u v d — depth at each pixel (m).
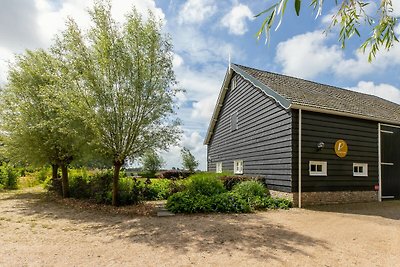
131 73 9.27
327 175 10.91
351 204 11.11
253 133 13.84
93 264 4.45
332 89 15.88
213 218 7.94
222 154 19.52
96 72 9.31
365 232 6.57
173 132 9.80
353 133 11.81
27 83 12.34
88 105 9.20
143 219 7.84
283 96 10.58
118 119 9.23
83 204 10.41
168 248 5.25
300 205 10.14
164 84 9.65
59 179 14.00
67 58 10.23
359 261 4.66
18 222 7.63
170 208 8.82
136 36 9.38
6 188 17.12
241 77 16.02
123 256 4.83
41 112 12.09
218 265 4.40
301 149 10.42
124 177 14.36
